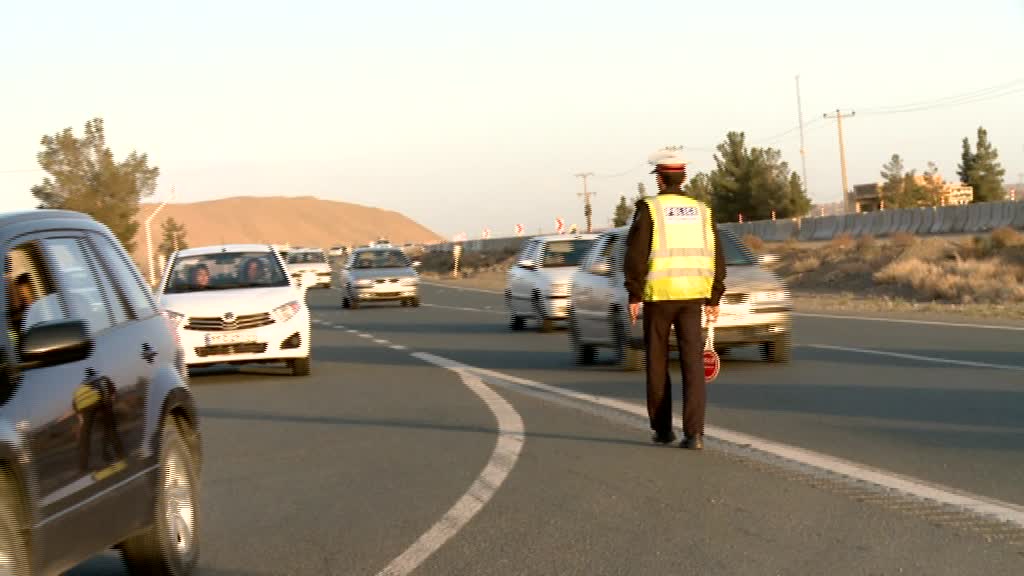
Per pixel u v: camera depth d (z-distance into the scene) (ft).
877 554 24.54
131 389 22.90
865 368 59.41
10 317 19.70
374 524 28.86
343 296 150.61
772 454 36.45
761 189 362.33
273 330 64.75
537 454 37.86
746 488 31.60
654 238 37.35
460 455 38.27
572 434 41.75
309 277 71.56
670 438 38.70
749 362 64.03
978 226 238.68
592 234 102.68
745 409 46.42
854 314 102.78
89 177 305.53
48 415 19.34
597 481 33.14
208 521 29.96
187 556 24.89
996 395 48.16
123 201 306.14
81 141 304.09
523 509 29.86
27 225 21.99
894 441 38.17
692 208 37.65
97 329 22.76
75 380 20.70
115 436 21.80
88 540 20.40
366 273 145.79
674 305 37.55
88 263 23.86
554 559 24.94
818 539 25.95
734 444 38.55
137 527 22.56
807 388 52.19
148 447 23.16
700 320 37.83
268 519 29.91
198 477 26.21
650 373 38.40
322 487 33.86
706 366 38.68
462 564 24.81
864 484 31.60
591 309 65.62
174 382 24.98
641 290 37.65
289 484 34.55
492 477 34.22
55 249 22.63
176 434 25.05
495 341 87.25
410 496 32.07
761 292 61.36
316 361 75.15
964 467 33.58
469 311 130.72
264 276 69.36
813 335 80.89
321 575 24.41
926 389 50.65
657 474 33.88
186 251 71.61
